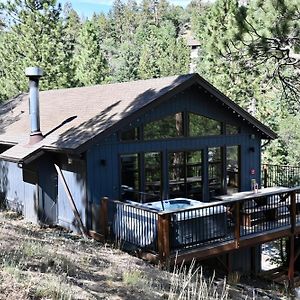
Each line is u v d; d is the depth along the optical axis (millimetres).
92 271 7121
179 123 12109
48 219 12102
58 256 7242
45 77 28188
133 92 12680
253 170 13734
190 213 9508
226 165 13086
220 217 9883
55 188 12203
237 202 9992
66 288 5355
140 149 11414
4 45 29516
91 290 5898
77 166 11062
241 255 12688
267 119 22766
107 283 6531
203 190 12609
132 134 11312
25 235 9016
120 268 7746
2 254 6496
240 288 9539
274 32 11734
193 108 12320
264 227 10922
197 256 9289
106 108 12234
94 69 37594
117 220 10195
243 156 13477
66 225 11844
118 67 53219
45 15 28547
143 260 8977
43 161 11945
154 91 11922
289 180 15617
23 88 28703
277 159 21312
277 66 14711
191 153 12422
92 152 10680
